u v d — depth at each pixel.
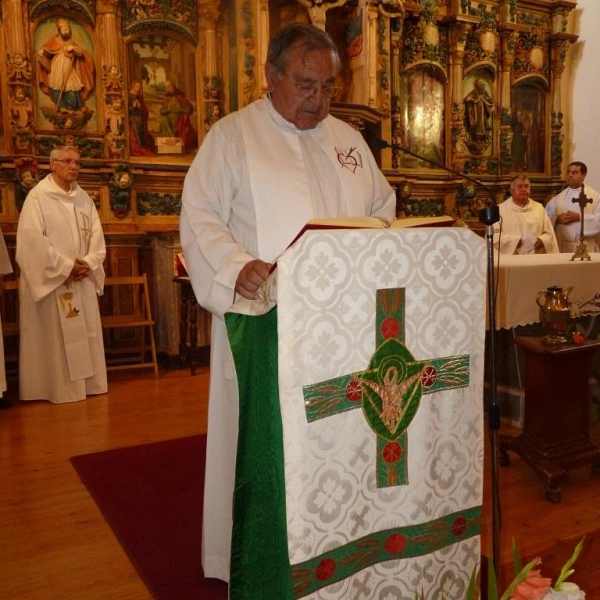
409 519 1.63
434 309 1.60
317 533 1.48
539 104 8.18
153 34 5.83
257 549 1.54
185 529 2.59
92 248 4.77
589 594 2.35
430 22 7.24
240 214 2.00
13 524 2.66
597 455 2.93
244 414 1.54
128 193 5.62
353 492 1.53
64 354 4.54
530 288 3.51
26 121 5.19
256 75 5.94
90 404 4.51
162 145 5.90
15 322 5.24
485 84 7.71
